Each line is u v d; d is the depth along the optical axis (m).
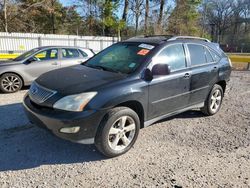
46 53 8.67
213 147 4.37
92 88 3.68
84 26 36.53
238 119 5.88
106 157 3.89
